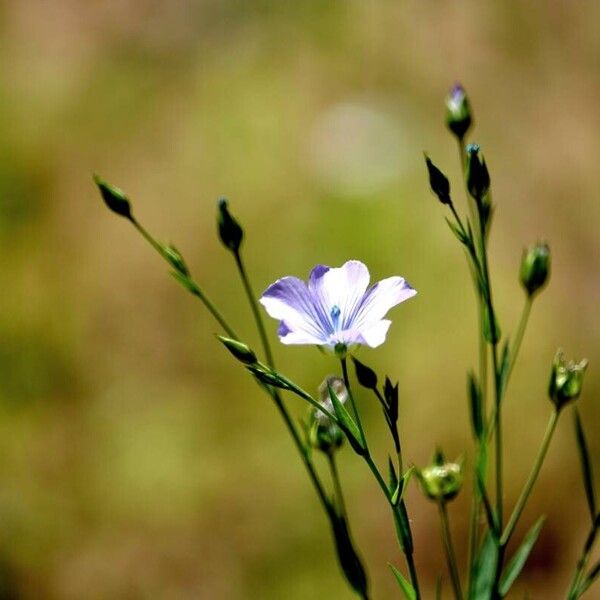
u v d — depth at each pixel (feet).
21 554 2.00
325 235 2.60
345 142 2.87
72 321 2.47
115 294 2.52
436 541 1.93
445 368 2.17
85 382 2.35
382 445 2.06
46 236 2.72
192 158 2.94
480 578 1.39
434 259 2.48
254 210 2.72
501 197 2.69
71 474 2.15
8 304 2.50
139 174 2.91
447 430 2.06
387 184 2.71
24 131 3.04
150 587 1.98
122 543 2.04
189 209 2.75
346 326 1.33
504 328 2.28
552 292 2.36
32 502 2.08
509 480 1.97
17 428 2.24
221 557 2.01
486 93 3.06
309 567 1.96
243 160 2.91
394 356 2.22
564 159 2.77
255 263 2.57
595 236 2.51
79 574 1.99
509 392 2.12
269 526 2.03
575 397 1.37
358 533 1.97
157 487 2.12
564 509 1.95
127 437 2.21
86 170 2.95
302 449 1.40
